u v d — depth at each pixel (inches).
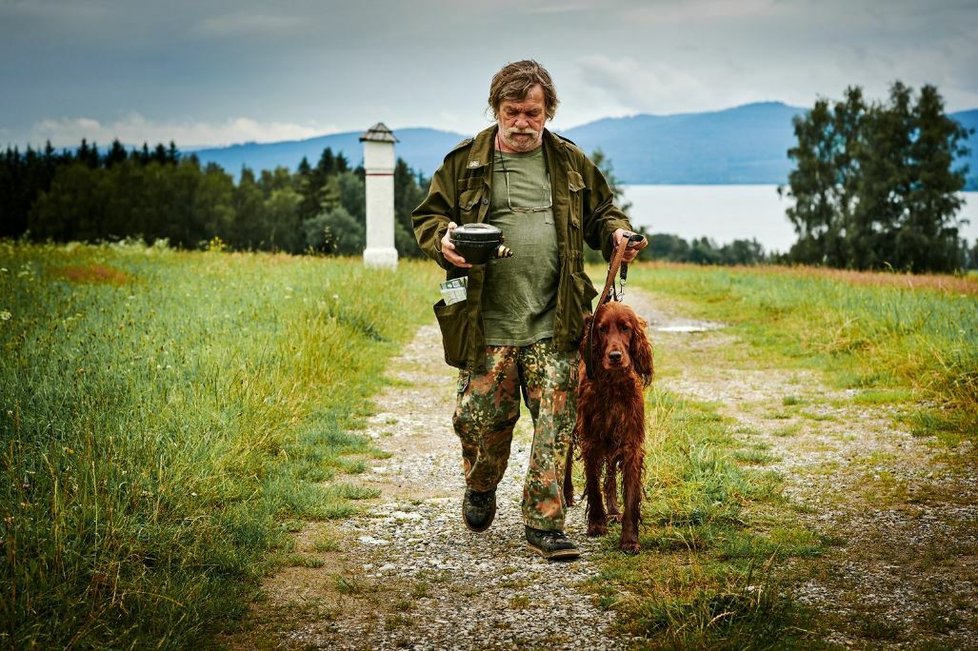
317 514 196.2
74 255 735.1
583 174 178.4
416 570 165.9
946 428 273.0
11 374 228.5
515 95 166.4
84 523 158.1
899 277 729.6
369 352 398.0
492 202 171.5
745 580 152.9
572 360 171.0
